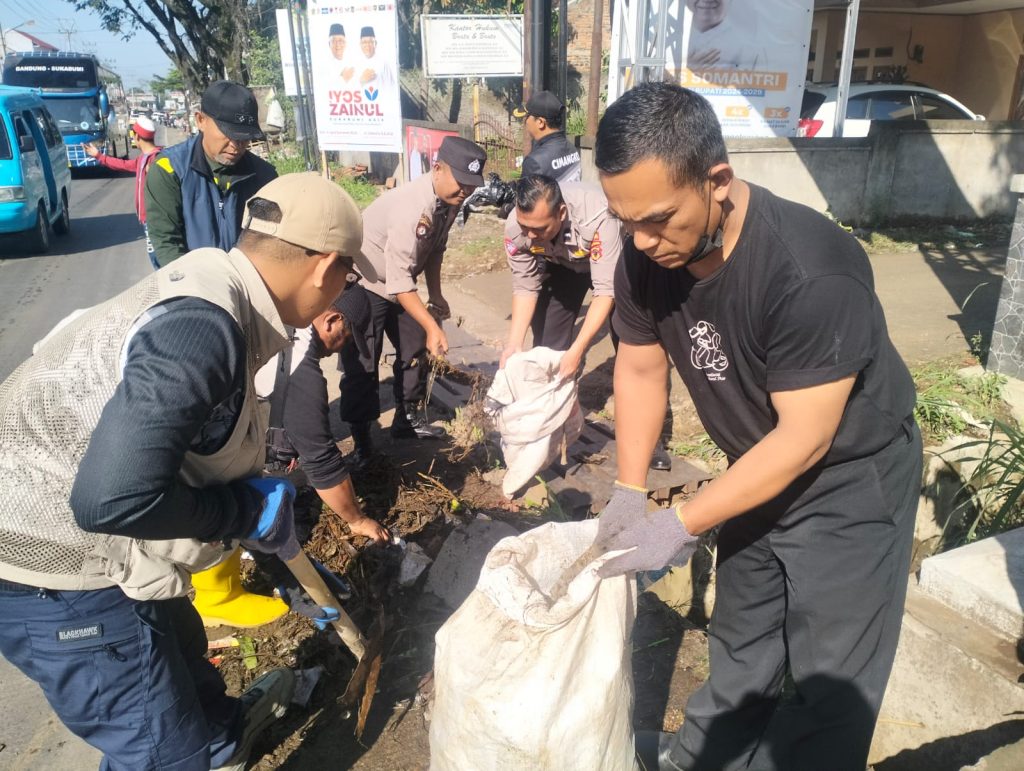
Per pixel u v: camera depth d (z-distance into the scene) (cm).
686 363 189
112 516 139
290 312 177
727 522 210
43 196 1065
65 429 157
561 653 168
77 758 248
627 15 858
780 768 204
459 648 173
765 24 874
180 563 173
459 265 844
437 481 377
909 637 255
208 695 212
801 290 155
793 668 201
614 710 176
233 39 2373
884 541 184
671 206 147
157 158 379
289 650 274
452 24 1202
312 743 241
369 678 236
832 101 1051
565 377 366
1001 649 242
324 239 167
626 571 170
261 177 391
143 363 143
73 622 167
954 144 935
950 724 249
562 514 354
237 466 175
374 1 1070
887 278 733
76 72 2078
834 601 188
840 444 175
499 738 167
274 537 181
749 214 162
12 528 157
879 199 927
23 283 901
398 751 238
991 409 449
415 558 310
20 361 639
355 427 390
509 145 1553
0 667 292
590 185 376
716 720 217
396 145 1129
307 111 1559
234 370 154
